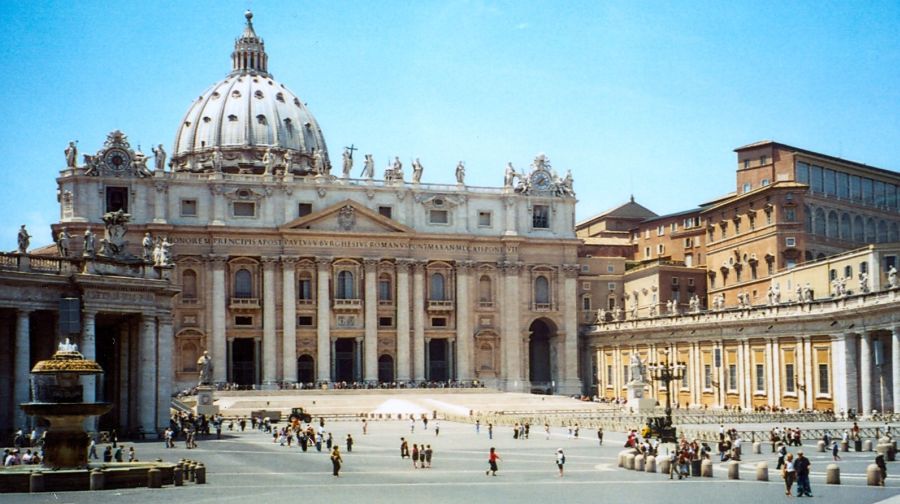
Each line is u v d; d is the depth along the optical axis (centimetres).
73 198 12781
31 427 6525
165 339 7462
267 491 4519
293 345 13425
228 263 13400
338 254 13688
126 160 13012
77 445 4600
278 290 13500
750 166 13300
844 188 13400
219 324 13200
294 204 13650
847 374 9088
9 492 4281
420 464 5788
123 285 7038
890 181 14175
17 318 6550
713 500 4159
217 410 9962
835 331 9256
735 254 13450
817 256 12619
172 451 6675
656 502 4112
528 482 4909
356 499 4244
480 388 13162
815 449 6475
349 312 13738
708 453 5741
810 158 12825
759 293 12738
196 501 4097
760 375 10531
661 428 6581
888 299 8375
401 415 10475
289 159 14062
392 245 13925
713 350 11375
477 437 7981
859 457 5922
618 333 13775
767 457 6088
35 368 4556
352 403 11694
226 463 5931
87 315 6819
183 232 13150
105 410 4650
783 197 12406
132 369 7381
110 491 4356
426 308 14100
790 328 9950
